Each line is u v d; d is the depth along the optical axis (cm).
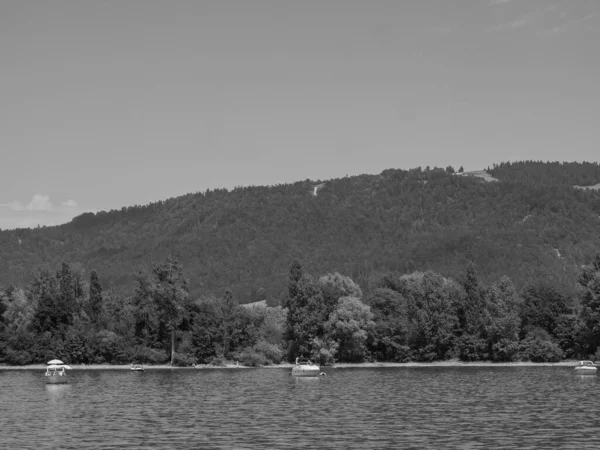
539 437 8375
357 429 9044
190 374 18738
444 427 9138
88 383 16038
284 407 11325
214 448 7869
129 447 7969
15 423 9781
